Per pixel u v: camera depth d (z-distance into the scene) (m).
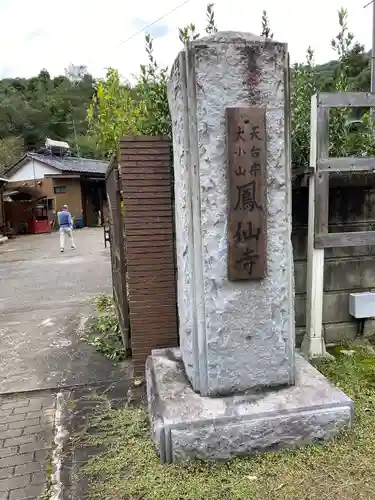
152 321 3.29
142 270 3.23
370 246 3.73
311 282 3.39
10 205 21.44
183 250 2.58
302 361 2.98
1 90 44.38
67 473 2.25
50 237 18.92
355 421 2.52
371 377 3.11
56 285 7.90
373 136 3.81
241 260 2.38
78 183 23.02
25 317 5.62
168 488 2.07
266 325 2.49
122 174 3.09
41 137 38.19
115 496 2.05
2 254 13.52
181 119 2.38
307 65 3.90
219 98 2.27
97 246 14.41
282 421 2.32
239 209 2.34
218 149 2.31
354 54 4.30
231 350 2.47
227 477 2.15
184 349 2.78
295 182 3.53
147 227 3.18
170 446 2.25
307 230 3.56
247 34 2.30
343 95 3.14
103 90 4.36
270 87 2.31
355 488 2.04
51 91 44.88
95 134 5.00
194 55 2.23
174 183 2.92
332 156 3.67
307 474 2.14
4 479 2.25
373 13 4.94
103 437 2.56
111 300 6.16
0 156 28.62
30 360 4.00
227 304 2.43
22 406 3.08
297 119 3.72
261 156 2.32
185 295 2.60
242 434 2.29
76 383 3.42
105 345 4.23
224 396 2.49
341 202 3.63
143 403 2.98
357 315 3.64
